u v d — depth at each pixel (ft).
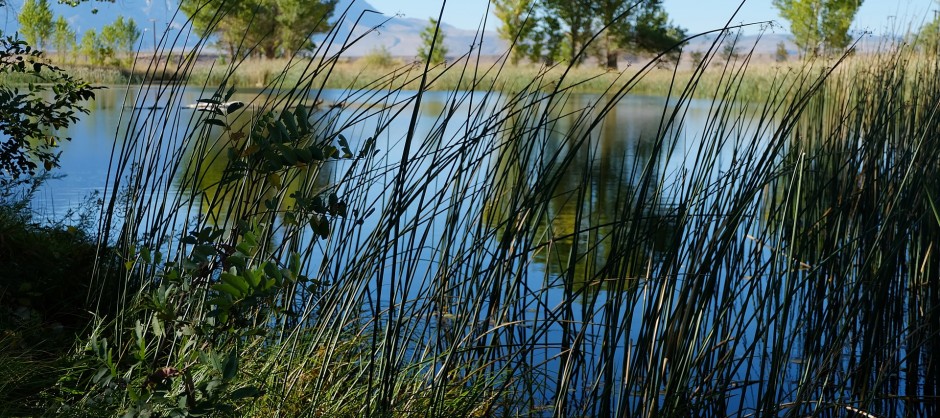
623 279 8.13
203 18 95.50
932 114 10.18
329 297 8.01
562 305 8.96
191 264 6.22
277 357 7.97
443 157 8.54
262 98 50.39
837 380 10.12
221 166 24.67
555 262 14.49
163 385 5.93
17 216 12.95
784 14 69.77
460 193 9.26
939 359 10.06
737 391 10.02
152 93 59.21
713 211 8.57
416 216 7.59
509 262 8.93
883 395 9.81
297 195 6.63
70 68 74.64
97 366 7.89
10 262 10.63
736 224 7.93
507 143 8.73
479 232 9.64
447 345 9.74
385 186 8.48
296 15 98.53
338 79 70.59
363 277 7.80
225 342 7.48
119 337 8.77
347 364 8.39
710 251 7.93
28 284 10.05
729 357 8.59
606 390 8.03
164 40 10.20
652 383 7.97
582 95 68.23
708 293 7.95
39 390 7.70
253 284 5.82
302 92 8.13
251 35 97.55
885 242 10.32
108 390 6.44
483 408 8.73
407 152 6.84
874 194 12.08
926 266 11.08
